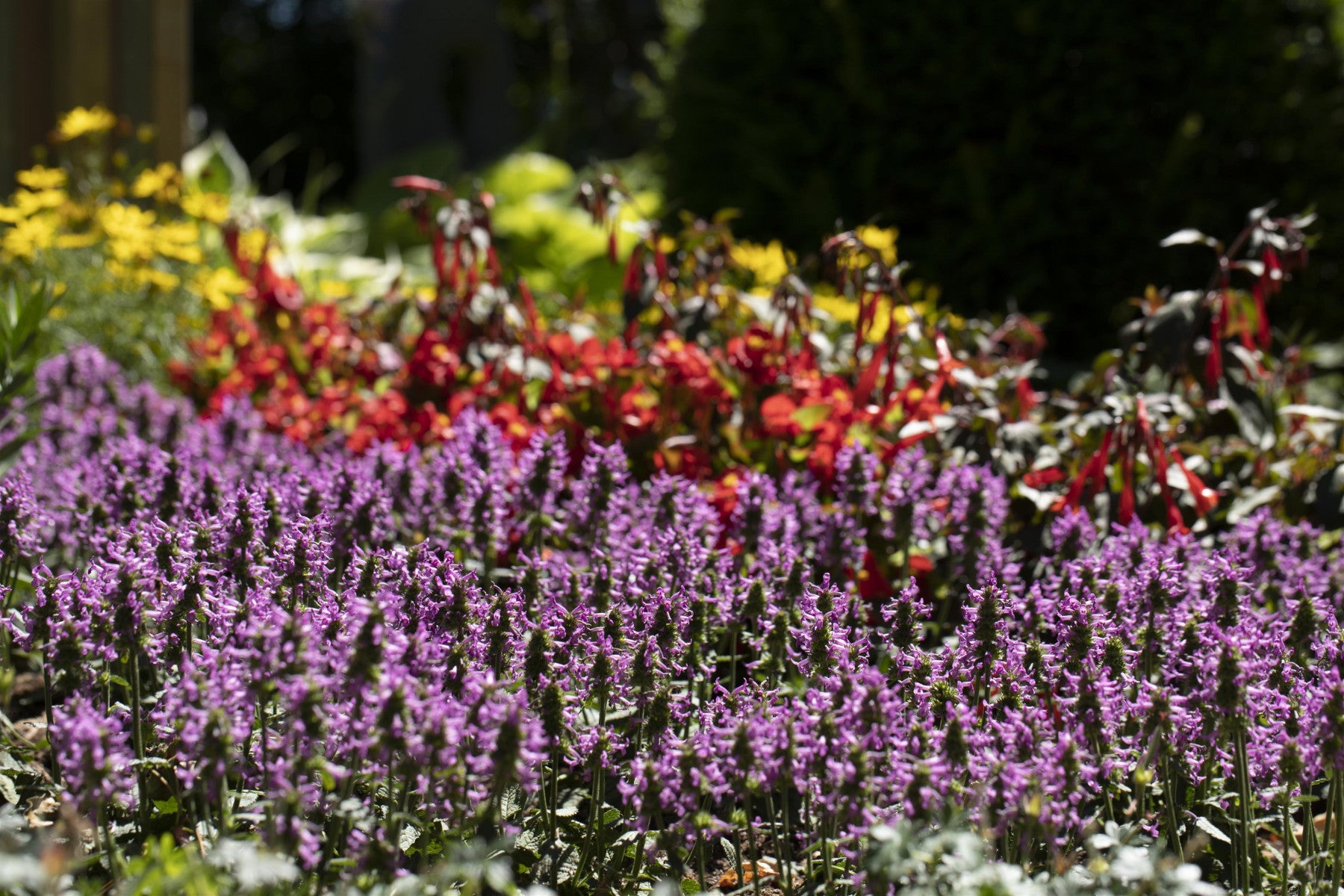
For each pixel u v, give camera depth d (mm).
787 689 1943
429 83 13227
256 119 24516
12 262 4531
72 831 1582
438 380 3561
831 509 2721
